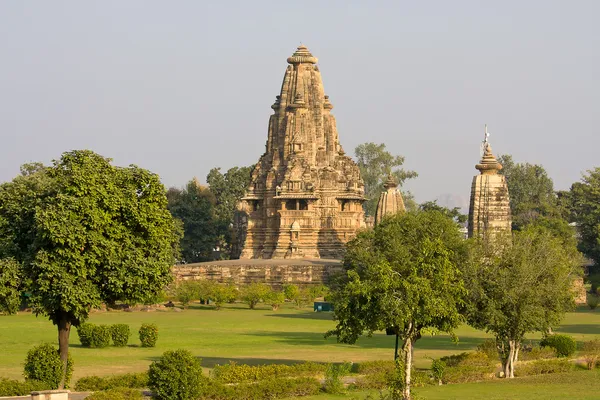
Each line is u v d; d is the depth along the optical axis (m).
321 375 69.44
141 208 64.75
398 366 61.28
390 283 63.22
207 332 112.44
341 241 199.88
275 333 111.62
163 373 59.19
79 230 61.53
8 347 92.88
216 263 188.50
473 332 115.38
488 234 80.44
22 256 63.69
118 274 63.25
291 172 198.75
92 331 93.19
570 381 71.69
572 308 86.75
